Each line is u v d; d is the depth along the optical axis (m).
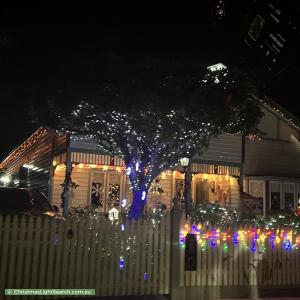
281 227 10.44
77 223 8.33
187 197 14.89
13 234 7.86
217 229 9.51
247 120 12.54
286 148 23.42
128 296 8.59
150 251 8.84
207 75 11.84
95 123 12.22
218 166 20.34
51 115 11.99
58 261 8.12
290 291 10.02
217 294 9.27
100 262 8.43
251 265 9.72
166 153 13.00
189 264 9.02
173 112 11.36
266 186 22.16
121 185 19.33
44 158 21.27
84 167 18.86
